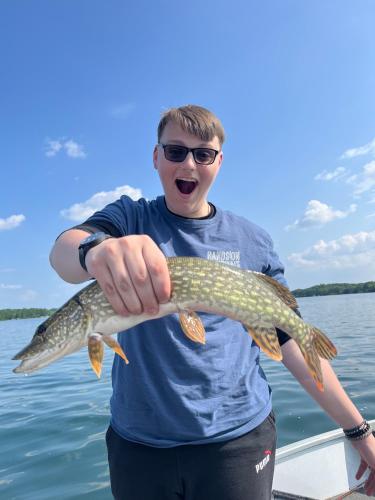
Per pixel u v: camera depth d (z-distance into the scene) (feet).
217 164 2.75
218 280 2.08
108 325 2.00
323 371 2.66
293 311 2.31
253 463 2.27
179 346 2.31
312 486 3.77
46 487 4.35
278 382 8.21
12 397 8.79
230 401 2.33
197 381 2.29
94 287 2.07
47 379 10.77
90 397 8.13
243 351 2.52
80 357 14.97
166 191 2.67
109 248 1.53
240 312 2.11
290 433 5.38
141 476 2.21
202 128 2.59
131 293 1.53
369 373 8.40
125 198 2.65
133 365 2.33
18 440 5.81
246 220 2.96
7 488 4.37
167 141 2.64
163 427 2.23
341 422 2.68
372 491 2.73
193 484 2.20
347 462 3.96
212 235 2.67
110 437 2.42
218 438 2.22
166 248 2.51
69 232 2.11
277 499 3.55
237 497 2.16
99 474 4.59
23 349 2.15
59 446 5.46
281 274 3.02
